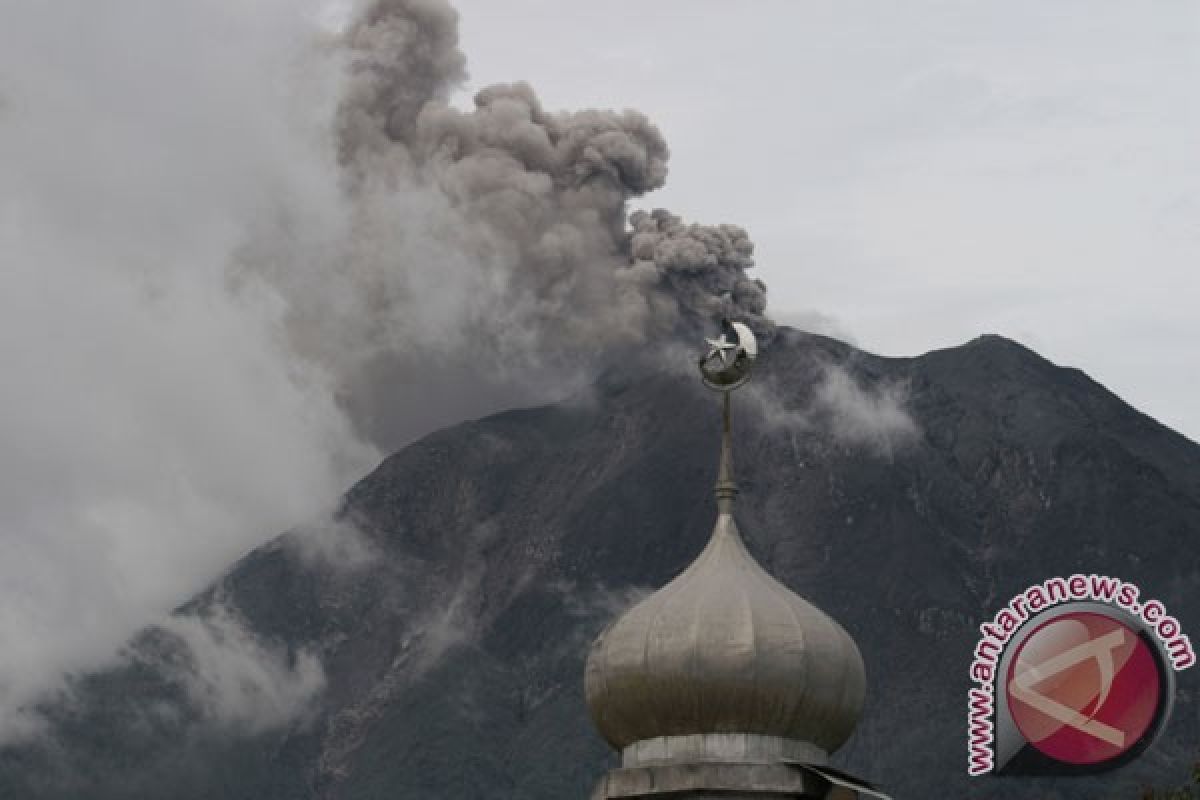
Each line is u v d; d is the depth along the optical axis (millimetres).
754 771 71625
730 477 77875
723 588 74375
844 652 74312
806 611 74562
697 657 72938
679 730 73812
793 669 73125
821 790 72188
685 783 71625
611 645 74562
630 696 73938
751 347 78625
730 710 73125
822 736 74375
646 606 74875
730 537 76500
